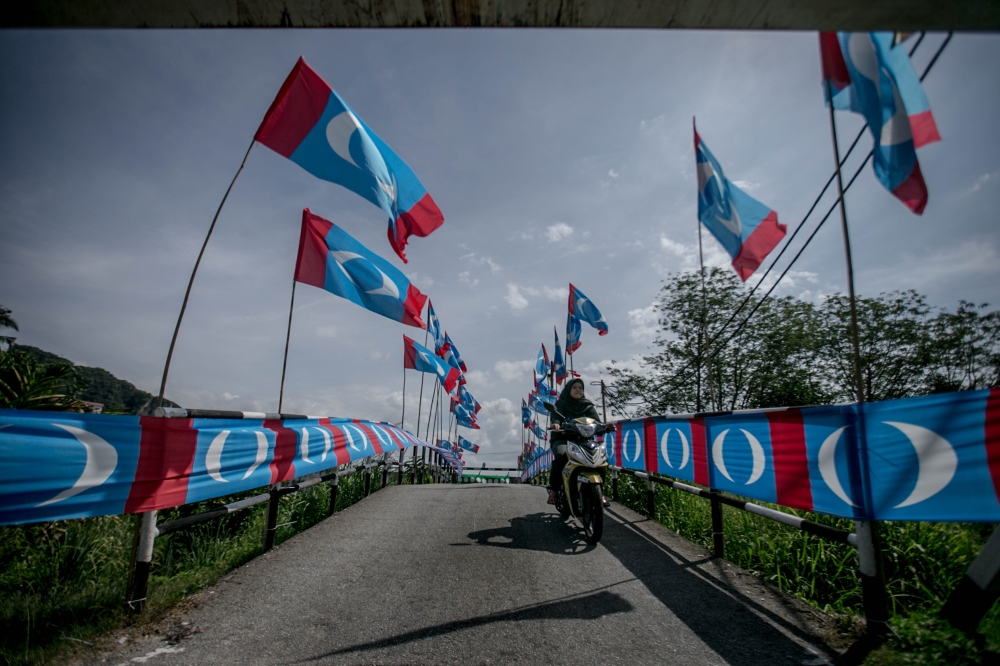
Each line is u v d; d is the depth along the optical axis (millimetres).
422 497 9008
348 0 1674
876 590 3023
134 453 3354
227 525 6344
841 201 3309
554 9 1764
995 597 2758
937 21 1723
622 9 1744
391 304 7434
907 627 2943
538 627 3293
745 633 3180
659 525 6555
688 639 3109
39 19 1735
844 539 3281
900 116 2947
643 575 4367
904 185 2910
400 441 11555
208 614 3496
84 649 2904
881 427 3006
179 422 3770
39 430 2846
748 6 1713
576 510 6016
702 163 5172
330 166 5234
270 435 5066
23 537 4016
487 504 8039
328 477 7168
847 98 3285
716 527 4984
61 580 3820
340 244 6922
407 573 4418
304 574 4395
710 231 5086
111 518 4676
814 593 4047
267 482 4965
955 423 2648
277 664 2812
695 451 5484
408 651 2967
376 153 5508
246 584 4129
